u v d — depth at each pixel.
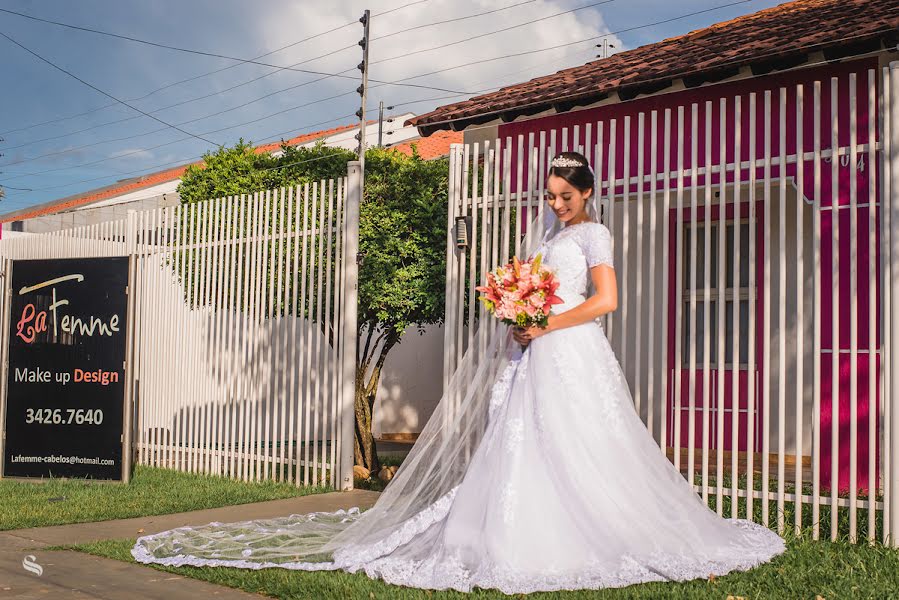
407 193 9.45
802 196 5.60
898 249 5.18
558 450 4.53
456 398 5.36
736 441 5.80
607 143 8.41
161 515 7.01
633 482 4.61
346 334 8.42
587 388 4.67
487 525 4.47
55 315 9.33
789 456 9.03
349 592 4.35
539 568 4.34
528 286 4.56
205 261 9.77
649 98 8.14
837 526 5.45
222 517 6.85
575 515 4.45
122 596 4.52
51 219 14.93
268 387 8.97
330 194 8.64
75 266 9.30
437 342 15.55
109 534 6.20
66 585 4.74
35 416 9.24
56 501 7.71
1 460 9.30
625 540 4.45
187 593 4.57
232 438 9.23
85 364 9.16
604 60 9.75
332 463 8.38
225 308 9.45
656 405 9.88
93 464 8.98
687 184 7.80
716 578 4.45
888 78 5.27
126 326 9.07
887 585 4.36
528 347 4.78
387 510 5.11
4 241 12.21
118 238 10.80
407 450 12.99
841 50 6.45
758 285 9.28
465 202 7.36
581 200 4.88
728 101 7.67
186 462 9.78
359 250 9.20
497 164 7.09
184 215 10.05
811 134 7.12
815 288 5.55
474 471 4.68
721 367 5.89
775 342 9.20
